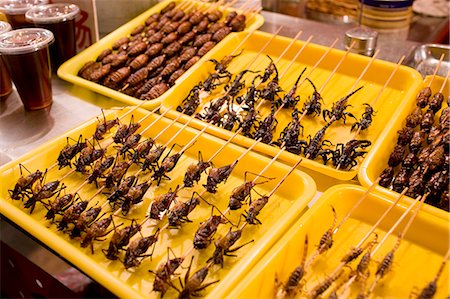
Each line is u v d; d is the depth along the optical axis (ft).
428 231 1.70
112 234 1.74
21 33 2.32
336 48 2.81
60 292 1.65
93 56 2.81
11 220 1.76
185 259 1.65
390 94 2.47
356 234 1.74
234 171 2.02
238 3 3.30
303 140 2.13
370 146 2.15
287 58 2.79
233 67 2.76
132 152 2.12
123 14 3.16
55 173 2.04
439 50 2.72
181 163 2.08
